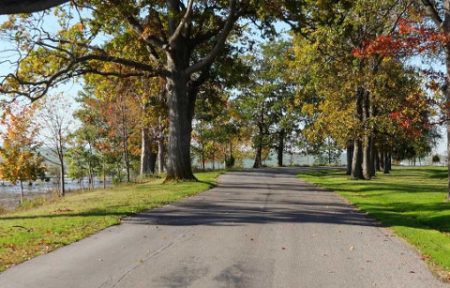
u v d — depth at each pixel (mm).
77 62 24406
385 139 41156
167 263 8930
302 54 33750
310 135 40188
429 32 15391
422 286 7762
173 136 28500
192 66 27906
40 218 14328
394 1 23672
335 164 88688
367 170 39594
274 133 75000
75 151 51531
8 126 43031
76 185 55750
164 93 35438
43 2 8820
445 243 11320
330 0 25688
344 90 35250
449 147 20344
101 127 53188
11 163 43656
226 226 13172
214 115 47688
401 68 31844
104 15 25969
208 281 7797
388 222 14500
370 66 32156
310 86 39000
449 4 18750
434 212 16828
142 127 44656
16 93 23031
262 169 56656
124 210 15867
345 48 29500
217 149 79188
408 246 10930
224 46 31734
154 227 12914
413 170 62688
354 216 15820
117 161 53438
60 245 10422
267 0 25875
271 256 9625
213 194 22406
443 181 37562
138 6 27469
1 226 12875
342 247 10641
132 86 34000
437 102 15789
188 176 28766
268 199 20594
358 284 7812
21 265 8734
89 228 12539
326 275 8305
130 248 10219
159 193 22281
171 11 26750
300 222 14164
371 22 26484
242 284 7668
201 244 10688
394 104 28297
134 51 29688
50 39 23375
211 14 29188
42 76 24922
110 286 7484
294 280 7953
